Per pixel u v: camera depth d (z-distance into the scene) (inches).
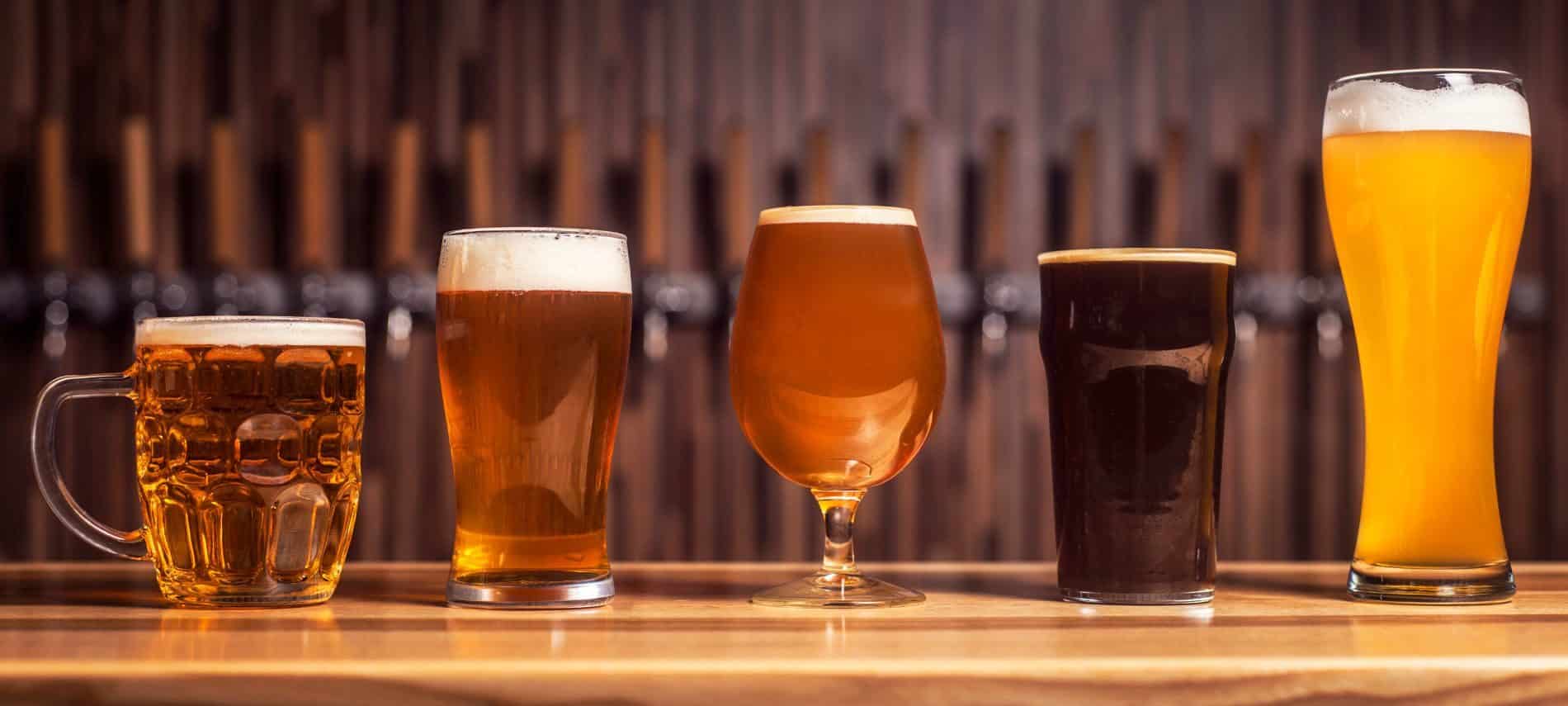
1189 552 33.4
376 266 111.0
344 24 111.6
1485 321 33.0
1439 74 32.4
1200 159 117.0
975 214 115.1
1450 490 33.4
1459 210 32.2
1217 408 34.0
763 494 112.0
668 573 40.3
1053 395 34.6
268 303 109.0
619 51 113.4
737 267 105.2
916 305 32.5
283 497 32.2
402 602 33.3
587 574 32.9
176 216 111.0
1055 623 30.4
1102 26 116.2
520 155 112.7
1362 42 117.1
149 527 32.7
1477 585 33.5
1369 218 33.0
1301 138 116.8
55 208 105.4
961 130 115.4
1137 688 25.5
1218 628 29.6
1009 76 115.6
